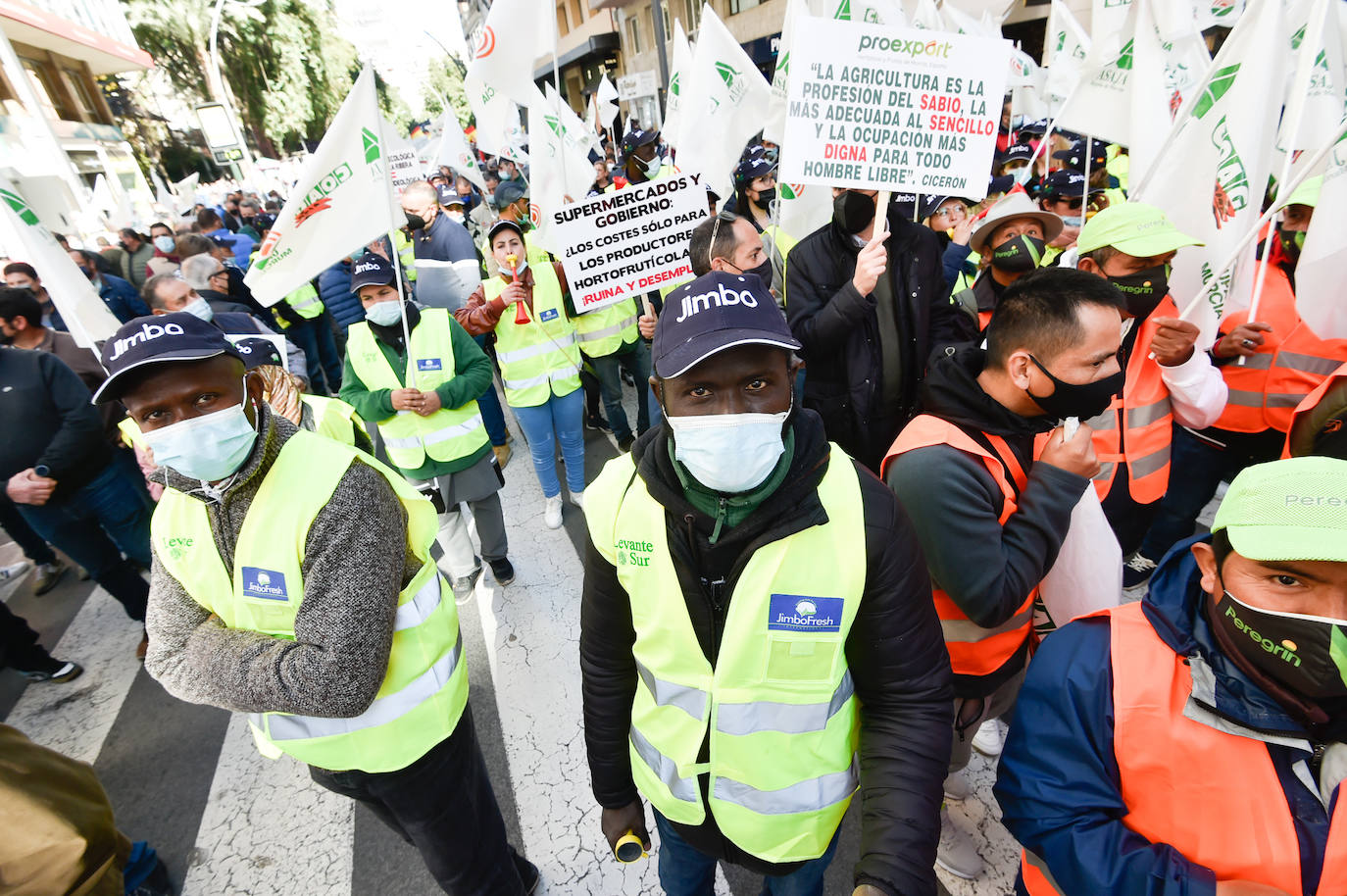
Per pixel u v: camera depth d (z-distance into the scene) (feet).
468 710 5.45
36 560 13.26
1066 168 18.80
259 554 4.15
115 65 85.92
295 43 114.01
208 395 3.92
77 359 11.32
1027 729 3.82
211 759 8.98
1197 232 8.68
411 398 9.84
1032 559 4.57
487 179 46.44
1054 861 3.63
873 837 3.49
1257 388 8.50
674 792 4.17
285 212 8.59
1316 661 2.84
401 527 4.55
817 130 7.14
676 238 10.30
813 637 3.57
